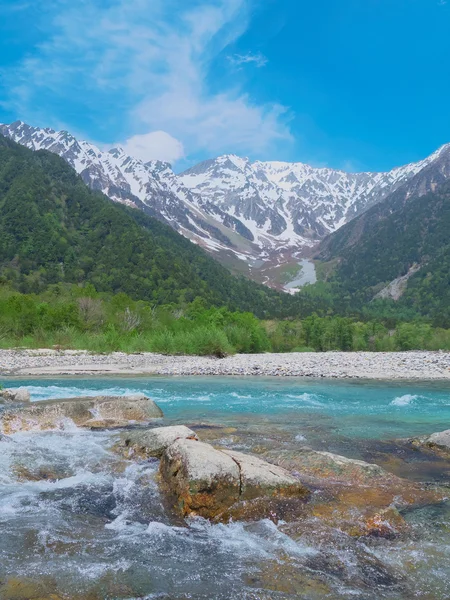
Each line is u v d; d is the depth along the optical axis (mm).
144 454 10125
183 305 135000
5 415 13055
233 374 31891
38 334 51656
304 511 7363
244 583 5320
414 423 15273
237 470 7781
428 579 5461
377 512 7234
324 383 27250
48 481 8789
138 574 5465
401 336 95062
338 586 5297
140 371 32219
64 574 5395
